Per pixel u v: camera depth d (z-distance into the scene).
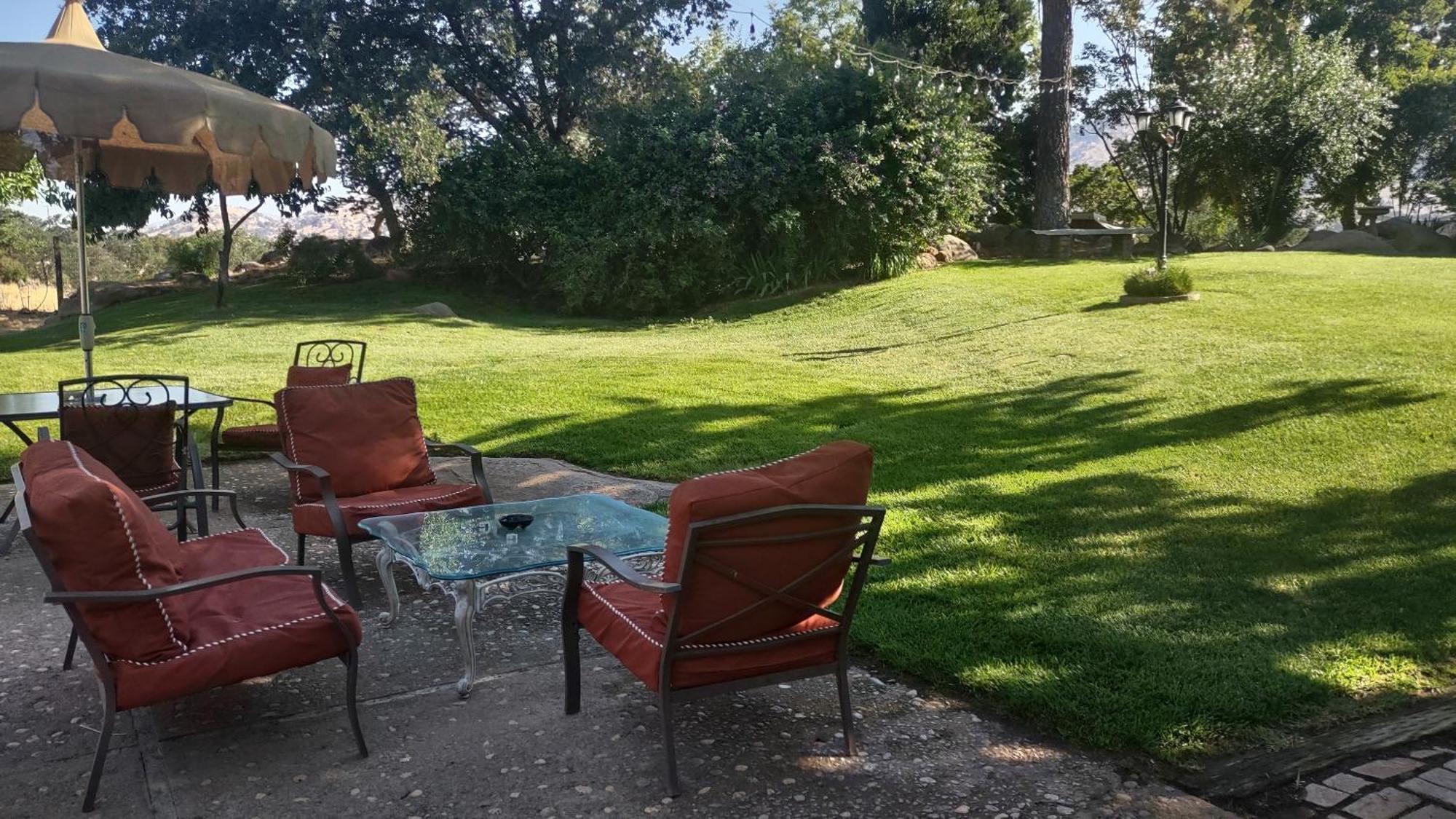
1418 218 29.58
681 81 24.05
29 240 46.97
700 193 20.00
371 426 5.38
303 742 3.15
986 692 3.51
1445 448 6.57
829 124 20.17
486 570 3.55
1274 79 23.95
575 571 3.31
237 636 2.93
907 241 20.27
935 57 25.09
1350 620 4.12
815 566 3.03
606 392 10.40
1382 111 26.42
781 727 3.29
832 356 12.97
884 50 21.97
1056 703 3.33
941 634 4.00
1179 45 26.70
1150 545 5.16
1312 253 20.45
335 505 4.61
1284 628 4.04
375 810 2.74
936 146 20.02
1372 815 2.69
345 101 22.16
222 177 7.87
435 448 5.59
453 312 20.70
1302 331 10.70
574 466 7.58
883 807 2.78
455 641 4.03
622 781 2.92
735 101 21.02
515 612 4.39
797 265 20.47
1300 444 6.97
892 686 3.64
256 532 4.02
